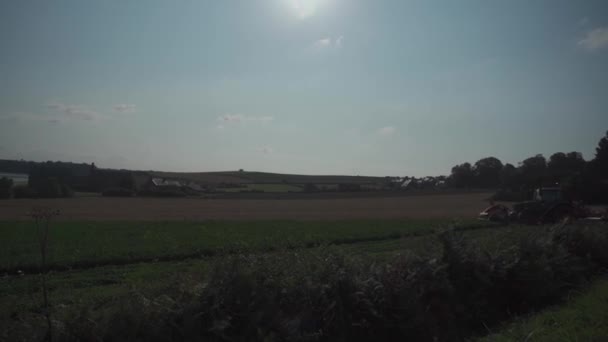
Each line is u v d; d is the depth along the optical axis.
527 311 9.92
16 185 90.56
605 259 13.09
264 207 69.00
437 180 116.31
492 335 8.12
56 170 105.56
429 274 8.53
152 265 17.34
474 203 71.19
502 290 9.96
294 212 57.94
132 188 100.44
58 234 28.55
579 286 11.09
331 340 7.08
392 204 72.38
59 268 16.92
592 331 7.28
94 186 103.25
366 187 113.75
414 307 7.74
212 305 6.37
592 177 52.69
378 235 25.64
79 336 5.67
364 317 7.47
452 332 8.41
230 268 6.87
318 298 7.19
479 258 9.64
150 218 47.75
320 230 29.45
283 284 7.18
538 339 7.31
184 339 6.00
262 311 6.54
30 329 5.58
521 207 30.16
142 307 6.12
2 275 15.95
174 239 24.89
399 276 8.05
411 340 7.75
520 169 85.38
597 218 29.03
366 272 7.98
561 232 12.97
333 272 7.64
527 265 10.16
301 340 6.62
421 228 29.14
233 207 69.00
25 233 29.45
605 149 57.75
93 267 17.47
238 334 6.33
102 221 42.03
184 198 91.81
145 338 5.89
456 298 8.88
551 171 76.56
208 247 20.69
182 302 6.39
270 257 7.76
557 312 8.80
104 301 6.59
